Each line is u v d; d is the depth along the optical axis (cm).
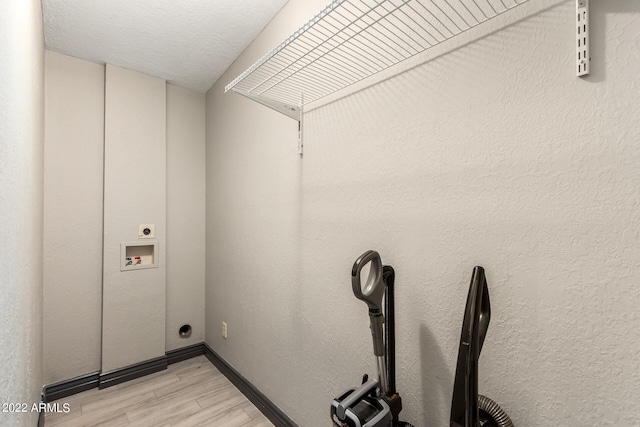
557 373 73
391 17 109
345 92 129
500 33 82
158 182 238
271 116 178
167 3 161
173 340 249
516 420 79
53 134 200
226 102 231
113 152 218
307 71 127
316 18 90
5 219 61
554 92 73
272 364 176
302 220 154
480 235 87
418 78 102
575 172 70
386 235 113
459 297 92
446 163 94
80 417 176
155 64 221
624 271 64
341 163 131
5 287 61
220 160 241
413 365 103
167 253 247
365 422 81
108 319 214
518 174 79
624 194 64
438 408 96
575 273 70
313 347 147
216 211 247
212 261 253
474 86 88
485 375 85
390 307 98
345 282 129
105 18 172
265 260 183
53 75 201
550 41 74
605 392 66
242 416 178
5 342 62
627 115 63
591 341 68
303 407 153
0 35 55
